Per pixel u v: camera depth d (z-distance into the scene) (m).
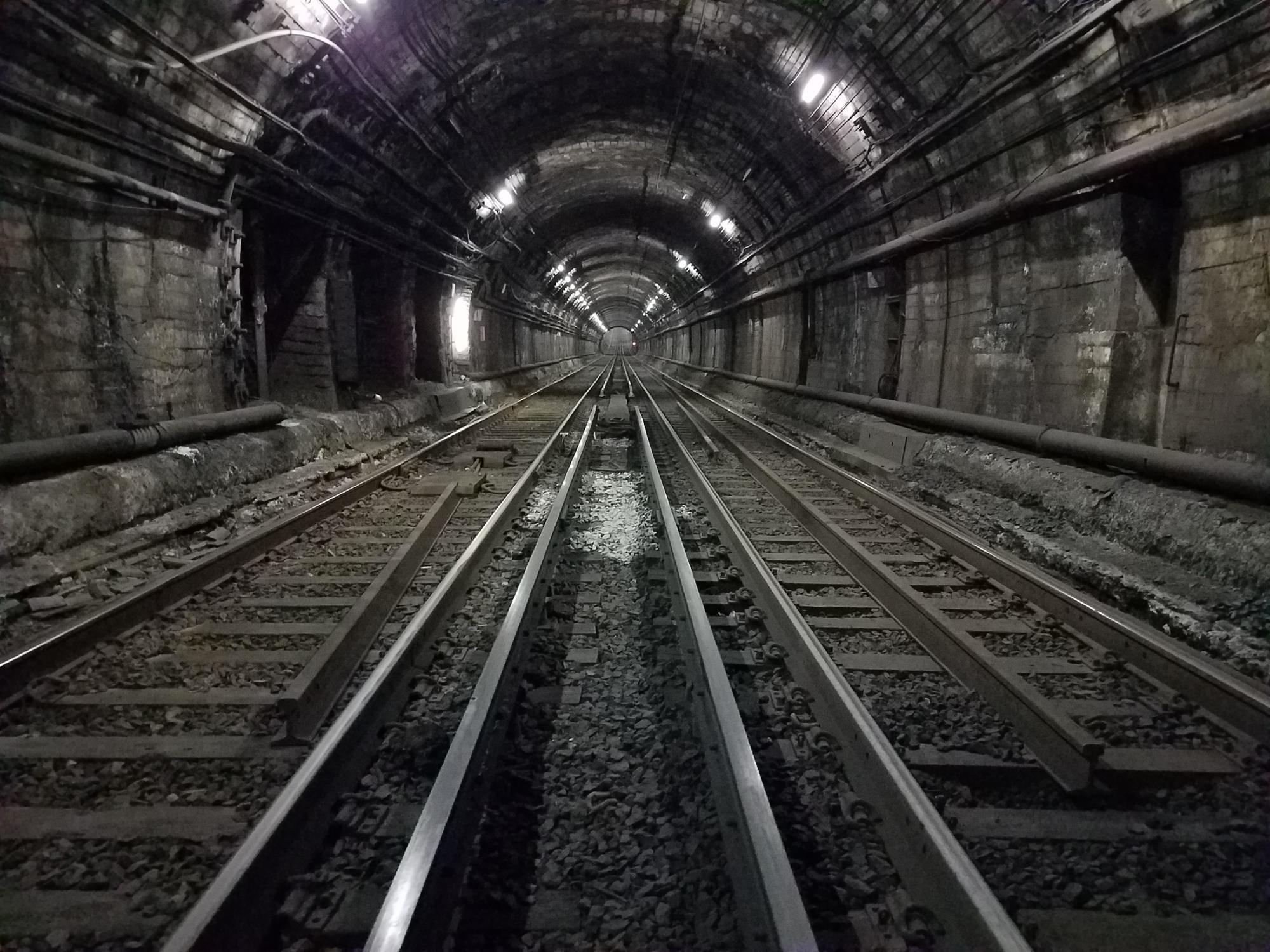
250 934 2.27
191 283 8.41
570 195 23.22
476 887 2.58
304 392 12.68
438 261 17.33
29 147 5.71
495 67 11.41
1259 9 5.05
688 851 2.77
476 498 8.91
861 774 3.20
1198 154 5.96
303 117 8.91
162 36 6.32
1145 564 5.76
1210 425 6.27
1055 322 8.23
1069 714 3.81
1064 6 6.47
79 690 3.95
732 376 27.34
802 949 1.98
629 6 10.51
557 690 4.05
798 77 10.84
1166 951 2.37
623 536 7.20
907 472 10.09
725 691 3.46
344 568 6.07
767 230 18.44
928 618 4.75
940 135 9.23
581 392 28.81
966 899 2.26
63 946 2.31
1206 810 3.12
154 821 2.88
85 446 6.35
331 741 3.04
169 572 5.50
